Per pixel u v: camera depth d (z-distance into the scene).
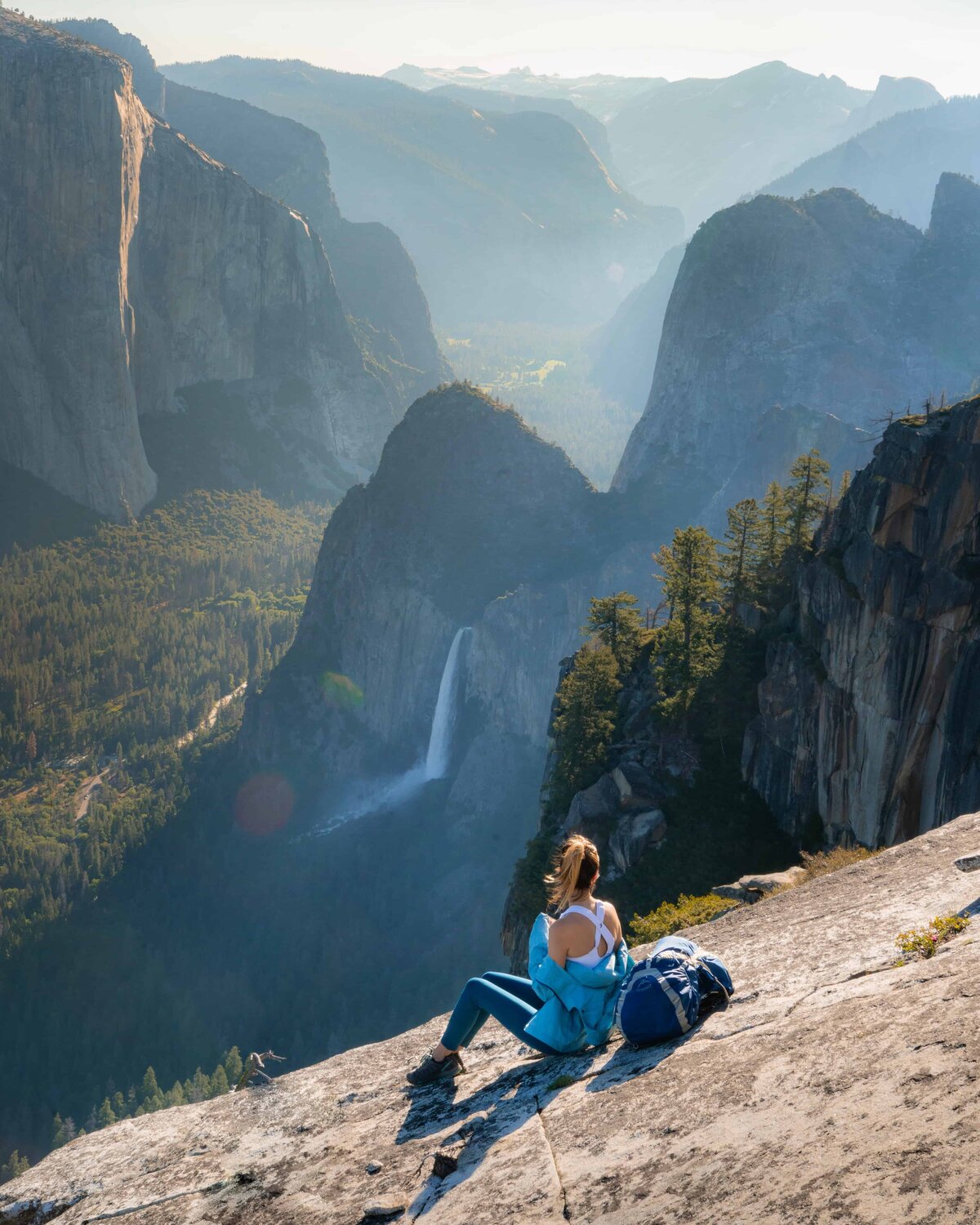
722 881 55.75
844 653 51.94
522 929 58.91
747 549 71.81
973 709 42.22
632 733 67.75
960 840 11.59
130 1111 115.69
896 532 48.53
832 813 53.91
